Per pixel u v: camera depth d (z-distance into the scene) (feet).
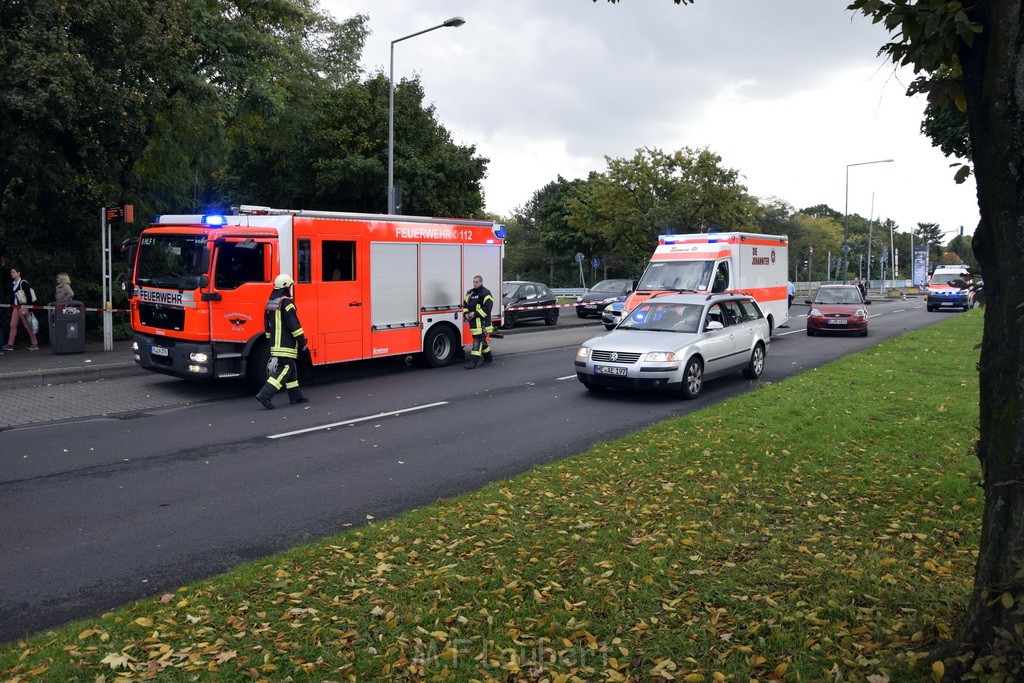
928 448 25.18
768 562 15.65
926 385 38.73
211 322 38.22
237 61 71.20
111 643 12.87
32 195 58.59
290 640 12.82
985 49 10.35
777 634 12.41
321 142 102.17
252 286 39.55
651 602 13.92
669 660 11.82
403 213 102.01
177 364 39.06
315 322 42.39
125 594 15.87
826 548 16.47
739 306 44.65
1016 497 9.94
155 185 79.15
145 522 20.26
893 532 17.43
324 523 20.10
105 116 53.72
